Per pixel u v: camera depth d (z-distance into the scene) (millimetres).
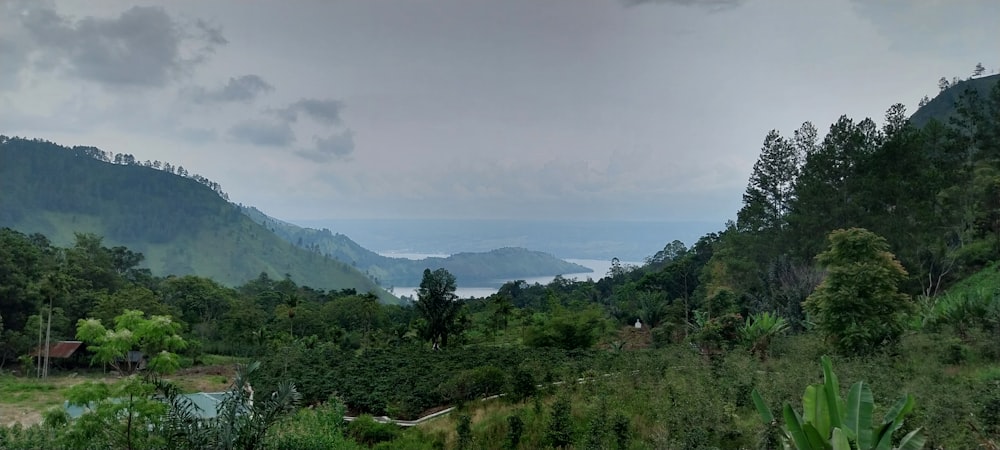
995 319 21109
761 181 53094
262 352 50188
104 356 11336
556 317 40969
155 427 11977
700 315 39812
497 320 56344
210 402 23406
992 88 52594
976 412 11773
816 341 22750
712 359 23078
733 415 13578
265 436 13141
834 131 45438
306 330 63156
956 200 43938
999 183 41562
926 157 45406
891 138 43531
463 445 15586
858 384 8609
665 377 18922
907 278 23078
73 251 69188
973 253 41594
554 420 15203
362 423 19031
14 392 36094
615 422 14328
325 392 25578
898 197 40469
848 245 22641
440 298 43406
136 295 56562
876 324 20625
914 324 23453
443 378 25766
